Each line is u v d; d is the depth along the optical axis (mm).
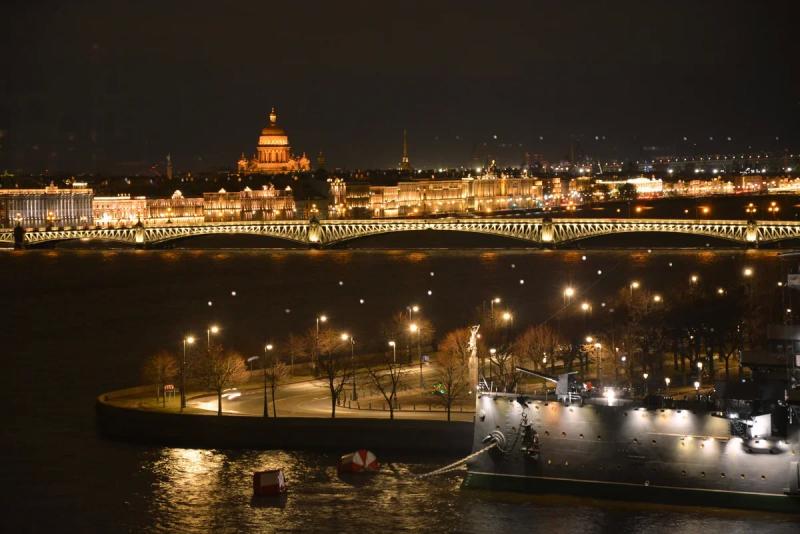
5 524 185125
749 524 170250
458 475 198750
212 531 181500
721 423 173500
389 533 177375
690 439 175000
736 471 173125
